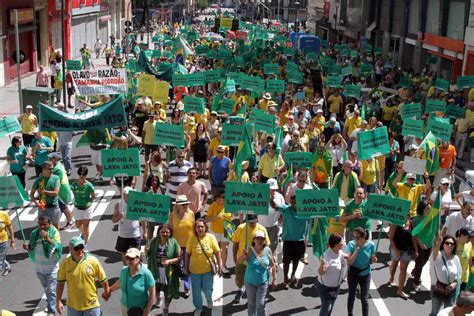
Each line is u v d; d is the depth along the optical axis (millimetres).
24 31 39594
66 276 8539
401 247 10938
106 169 12109
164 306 9867
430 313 10164
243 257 10062
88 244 13258
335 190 10391
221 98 23359
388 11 51000
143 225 12594
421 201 11234
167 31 70312
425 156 15047
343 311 10508
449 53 35906
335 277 9234
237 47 51281
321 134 18172
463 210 11078
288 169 14336
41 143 15695
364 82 33125
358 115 19312
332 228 11406
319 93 25047
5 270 11641
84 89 19828
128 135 17109
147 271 8414
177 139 15586
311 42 55469
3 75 36344
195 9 165250
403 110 19812
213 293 11000
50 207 12445
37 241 9734
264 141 17453
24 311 10312
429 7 40469
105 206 15828
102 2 66688
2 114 27547
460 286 9750
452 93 27672
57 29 48531
